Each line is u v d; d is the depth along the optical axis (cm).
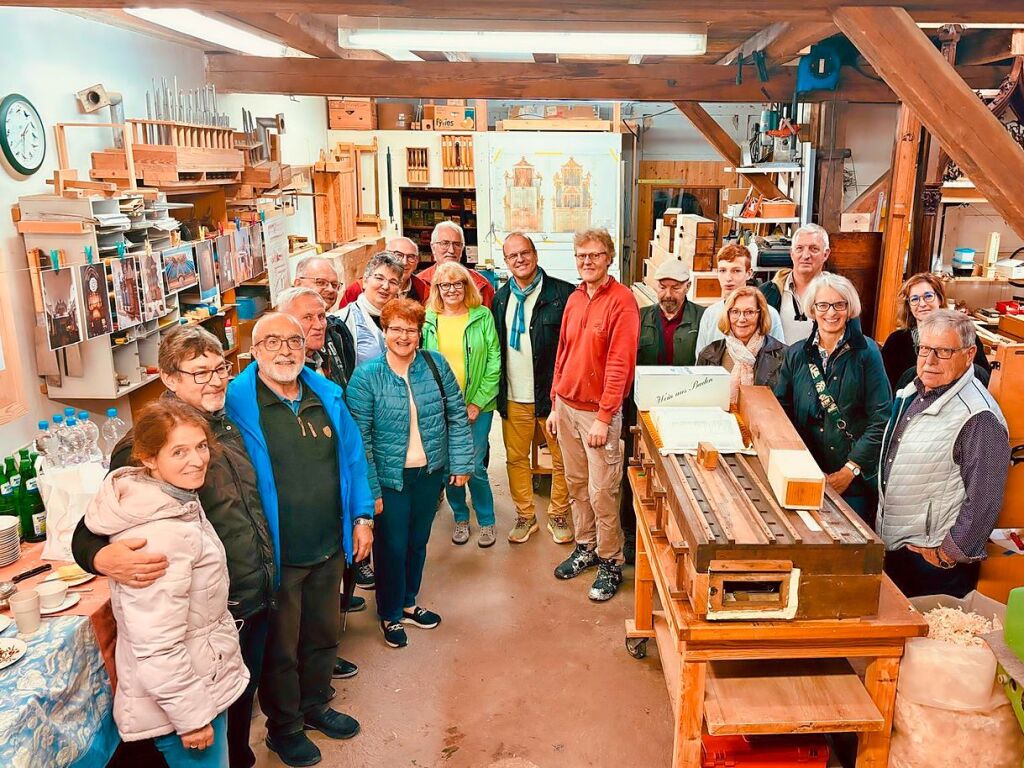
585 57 592
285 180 518
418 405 286
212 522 193
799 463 194
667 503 219
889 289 419
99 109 389
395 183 820
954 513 217
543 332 362
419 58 706
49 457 234
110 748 188
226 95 551
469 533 399
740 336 290
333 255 674
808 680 193
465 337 357
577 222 823
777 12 251
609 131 814
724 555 174
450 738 250
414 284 421
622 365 307
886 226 423
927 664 182
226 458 197
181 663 166
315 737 251
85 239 319
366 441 276
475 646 301
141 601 161
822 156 486
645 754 242
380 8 257
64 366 336
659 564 214
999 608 204
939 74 241
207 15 370
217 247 436
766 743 198
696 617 180
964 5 251
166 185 382
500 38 325
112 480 165
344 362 318
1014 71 390
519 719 259
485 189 816
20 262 326
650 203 952
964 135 242
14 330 321
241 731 218
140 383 362
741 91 506
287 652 229
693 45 339
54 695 167
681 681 185
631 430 277
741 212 551
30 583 203
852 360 257
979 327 417
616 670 285
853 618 180
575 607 329
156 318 372
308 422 226
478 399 362
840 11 245
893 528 229
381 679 281
